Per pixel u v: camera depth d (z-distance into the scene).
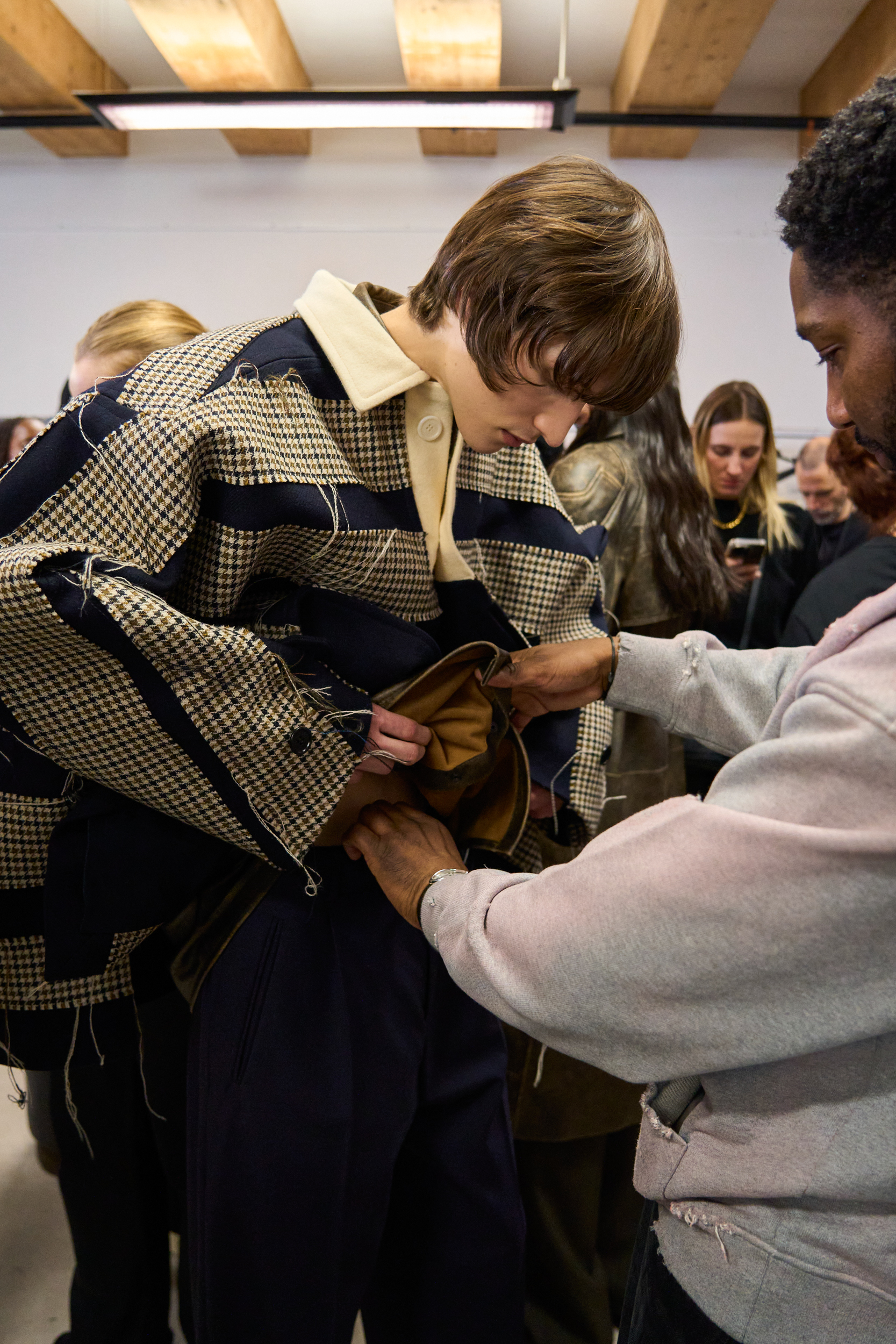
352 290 0.97
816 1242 0.65
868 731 0.55
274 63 4.15
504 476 1.16
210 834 0.96
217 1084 1.02
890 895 0.56
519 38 4.43
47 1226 1.81
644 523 1.66
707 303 5.00
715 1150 0.69
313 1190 1.01
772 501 2.65
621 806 1.63
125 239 5.11
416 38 3.77
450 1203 1.13
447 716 1.01
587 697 1.10
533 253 0.78
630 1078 0.67
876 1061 0.63
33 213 5.12
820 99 4.63
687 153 4.94
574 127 4.98
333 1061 1.02
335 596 0.96
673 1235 0.74
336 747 0.91
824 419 5.02
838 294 0.60
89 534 0.84
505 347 0.82
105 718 0.85
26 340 5.18
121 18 4.37
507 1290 1.15
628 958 0.62
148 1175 1.38
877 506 1.52
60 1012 1.02
